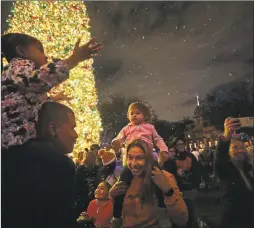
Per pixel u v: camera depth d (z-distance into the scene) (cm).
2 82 111
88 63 289
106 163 151
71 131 122
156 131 162
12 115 111
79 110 303
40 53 121
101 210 135
